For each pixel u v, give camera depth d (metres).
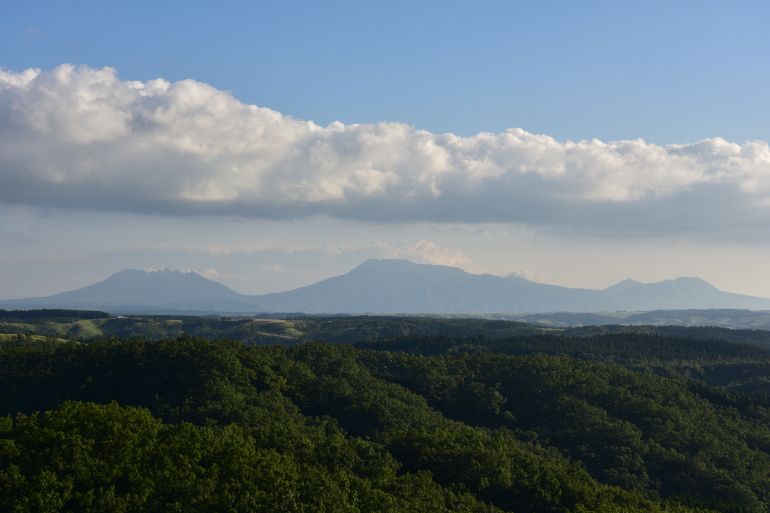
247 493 132.12
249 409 199.62
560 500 172.25
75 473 130.12
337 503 138.25
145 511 127.00
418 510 146.25
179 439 148.12
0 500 121.88
